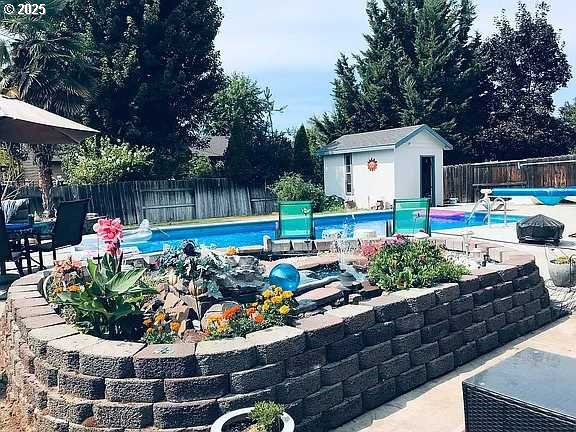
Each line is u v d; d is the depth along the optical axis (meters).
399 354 4.26
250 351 3.30
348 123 30.02
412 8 29.83
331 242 8.44
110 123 20.61
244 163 21.97
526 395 2.14
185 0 21.02
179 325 4.44
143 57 20.44
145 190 19.44
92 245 11.48
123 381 3.19
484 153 29.77
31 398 3.65
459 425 3.64
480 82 29.77
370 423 3.76
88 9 20.50
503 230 13.24
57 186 17.62
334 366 3.73
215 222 18.16
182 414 3.15
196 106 22.50
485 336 5.11
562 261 6.88
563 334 5.57
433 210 19.16
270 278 5.45
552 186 21.83
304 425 3.50
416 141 21.34
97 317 4.09
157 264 6.48
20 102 7.93
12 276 8.46
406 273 5.03
